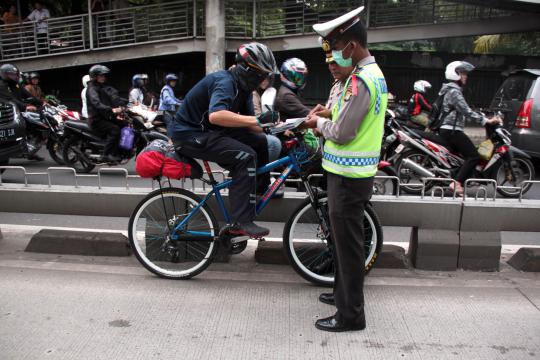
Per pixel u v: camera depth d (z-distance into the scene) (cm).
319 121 280
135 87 1109
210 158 328
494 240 374
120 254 403
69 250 405
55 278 359
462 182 610
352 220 275
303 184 375
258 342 278
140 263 379
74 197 393
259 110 475
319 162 340
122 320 300
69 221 560
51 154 868
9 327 290
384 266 383
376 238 344
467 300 330
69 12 1706
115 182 716
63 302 322
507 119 876
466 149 607
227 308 317
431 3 1449
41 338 279
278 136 367
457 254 377
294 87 456
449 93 603
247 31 1449
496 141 613
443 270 379
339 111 262
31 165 888
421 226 377
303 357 264
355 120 256
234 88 316
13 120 719
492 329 294
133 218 357
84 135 795
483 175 622
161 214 365
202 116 324
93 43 1491
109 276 364
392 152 650
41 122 863
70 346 272
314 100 1652
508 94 890
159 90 1684
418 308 319
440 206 372
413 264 386
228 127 327
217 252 356
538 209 369
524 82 846
